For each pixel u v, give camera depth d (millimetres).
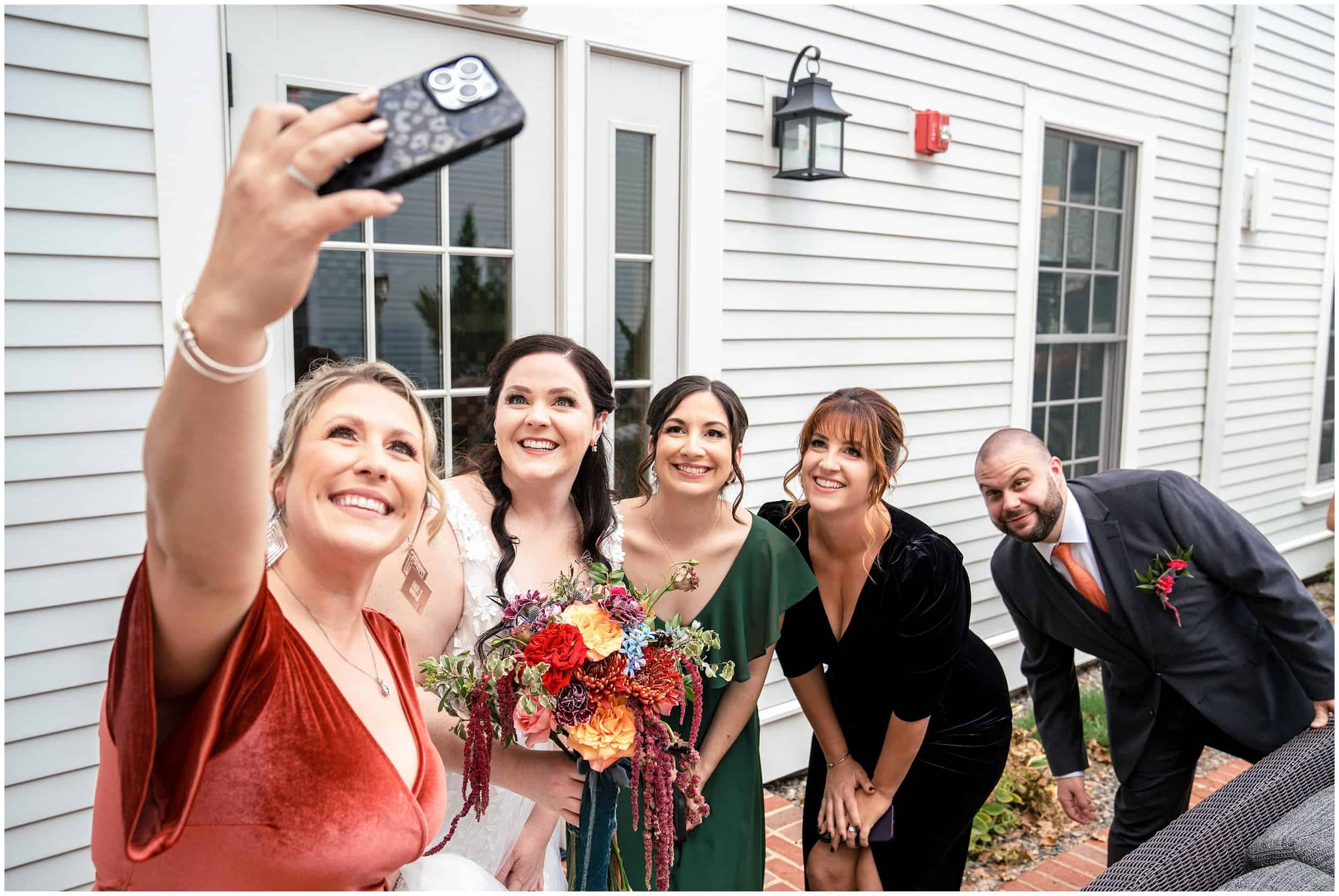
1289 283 7043
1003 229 4859
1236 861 2002
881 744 2459
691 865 2086
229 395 753
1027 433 2803
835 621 2395
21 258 2277
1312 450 7496
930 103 4418
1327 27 6996
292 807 1065
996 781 2568
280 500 1232
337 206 674
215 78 2504
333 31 2676
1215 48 6004
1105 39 5250
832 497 2150
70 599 2404
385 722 1256
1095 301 5578
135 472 2488
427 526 1778
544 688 1572
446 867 1442
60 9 2281
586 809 1733
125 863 1026
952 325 4684
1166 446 6145
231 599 916
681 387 2135
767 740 3945
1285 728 2805
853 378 4273
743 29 3672
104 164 2373
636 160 3418
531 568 1902
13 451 2301
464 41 2920
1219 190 6238
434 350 3004
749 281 3822
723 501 2238
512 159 3076
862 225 4211
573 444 1852
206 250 2531
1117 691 3029
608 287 3355
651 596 1814
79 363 2381
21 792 2367
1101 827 3615
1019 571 2967
